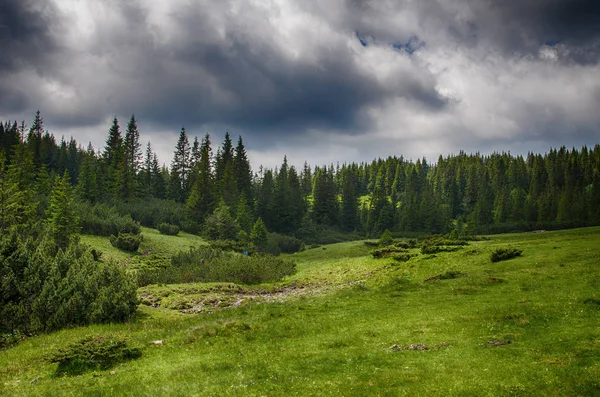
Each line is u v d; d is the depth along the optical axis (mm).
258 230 102562
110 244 77625
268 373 14906
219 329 22297
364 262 54844
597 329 15828
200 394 12953
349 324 22266
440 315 21781
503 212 156250
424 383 12383
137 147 144625
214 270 56906
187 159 150875
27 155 106438
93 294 28594
